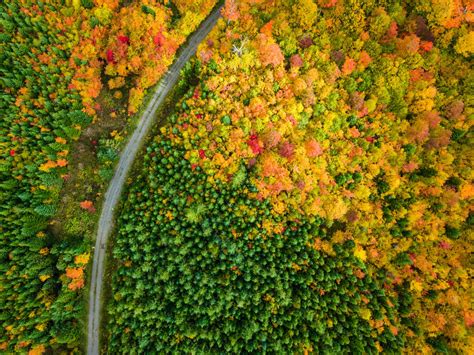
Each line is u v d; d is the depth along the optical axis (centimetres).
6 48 4956
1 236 4638
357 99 5022
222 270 4778
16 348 4625
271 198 4825
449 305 5134
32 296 4725
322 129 5022
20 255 4728
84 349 5072
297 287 4894
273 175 4781
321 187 4966
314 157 4947
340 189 5091
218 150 4791
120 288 4797
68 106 5041
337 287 4875
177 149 4903
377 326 4894
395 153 5156
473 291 5141
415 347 5028
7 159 4728
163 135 5066
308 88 4938
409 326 5081
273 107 4931
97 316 5131
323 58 5109
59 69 5041
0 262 4631
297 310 4794
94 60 5081
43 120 4888
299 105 4912
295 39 5153
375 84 5128
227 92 4941
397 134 5156
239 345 4778
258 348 4803
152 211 4769
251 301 4794
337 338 4866
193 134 4825
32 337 4650
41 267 4759
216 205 4750
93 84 5078
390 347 4900
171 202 4747
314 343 4841
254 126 4859
